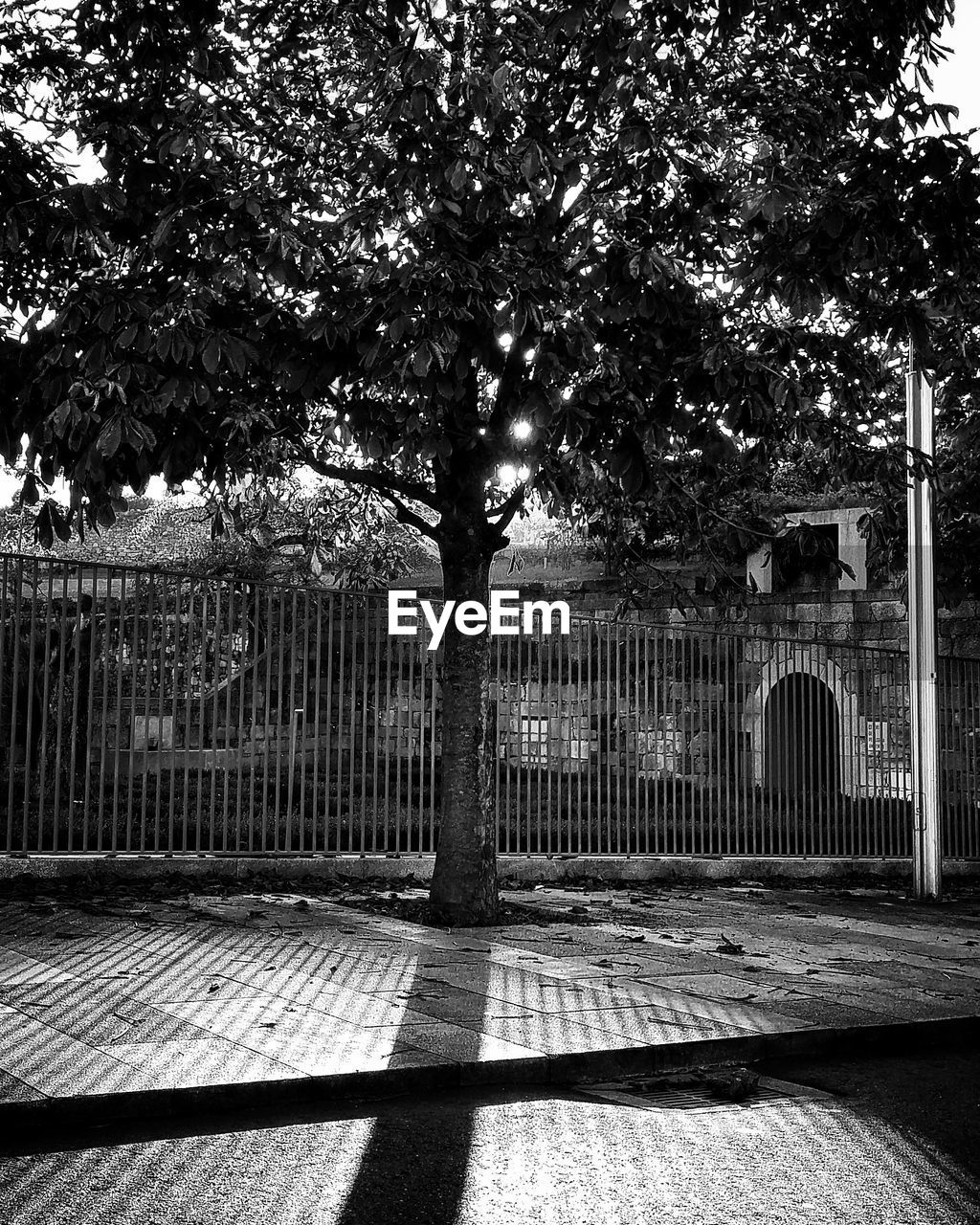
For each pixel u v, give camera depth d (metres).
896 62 9.20
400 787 12.95
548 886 12.42
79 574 10.69
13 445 7.95
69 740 12.60
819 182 8.28
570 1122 5.24
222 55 8.72
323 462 9.86
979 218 7.84
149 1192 4.26
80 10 8.12
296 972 7.39
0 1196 4.17
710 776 14.02
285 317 8.15
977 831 15.76
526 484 9.43
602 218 8.31
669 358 8.31
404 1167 4.60
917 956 9.26
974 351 10.83
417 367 6.98
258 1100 5.21
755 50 9.50
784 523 11.23
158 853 11.01
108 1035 5.79
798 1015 6.97
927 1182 4.67
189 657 11.07
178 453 8.04
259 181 8.02
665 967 8.20
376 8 9.23
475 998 6.97
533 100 8.55
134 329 6.96
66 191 7.17
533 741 13.26
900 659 15.72
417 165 7.39
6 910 9.02
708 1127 5.27
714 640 14.09
